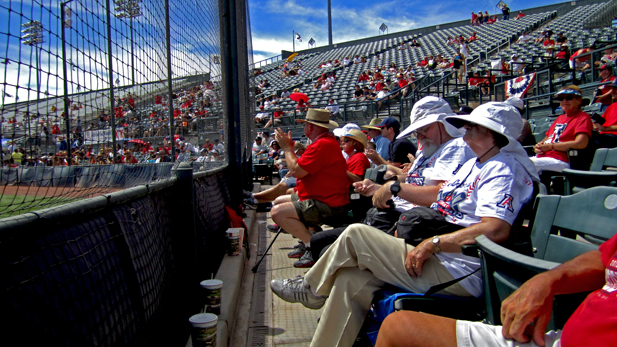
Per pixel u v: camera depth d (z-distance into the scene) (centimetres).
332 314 198
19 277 105
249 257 423
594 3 3080
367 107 1423
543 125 634
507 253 141
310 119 364
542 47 1930
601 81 778
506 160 191
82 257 135
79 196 213
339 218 374
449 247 184
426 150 284
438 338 138
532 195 192
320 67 3241
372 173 376
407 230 208
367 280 198
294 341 247
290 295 231
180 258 256
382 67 2533
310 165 352
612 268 118
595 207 158
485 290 160
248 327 267
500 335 133
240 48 646
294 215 367
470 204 200
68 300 123
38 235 117
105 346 140
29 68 133
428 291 185
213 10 487
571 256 163
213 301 242
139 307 172
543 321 123
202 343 198
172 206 251
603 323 113
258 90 2602
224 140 537
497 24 3198
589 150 432
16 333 101
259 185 1010
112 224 162
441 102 279
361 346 211
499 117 193
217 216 387
